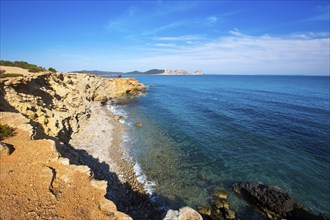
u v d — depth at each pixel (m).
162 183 16.95
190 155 22.11
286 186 16.53
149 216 13.41
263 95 68.81
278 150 23.22
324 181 17.19
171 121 35.31
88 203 9.54
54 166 11.49
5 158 11.36
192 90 87.56
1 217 7.84
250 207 14.43
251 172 18.67
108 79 61.25
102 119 34.09
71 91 34.28
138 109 45.47
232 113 40.75
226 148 23.95
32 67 40.62
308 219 13.17
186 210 9.94
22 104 19.28
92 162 18.86
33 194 9.29
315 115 38.41
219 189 16.23
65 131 23.62
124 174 17.81
